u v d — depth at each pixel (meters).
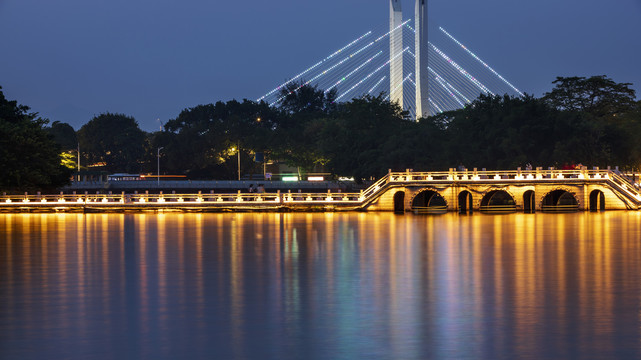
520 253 50.34
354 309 31.59
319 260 47.56
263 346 25.86
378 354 24.78
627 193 97.56
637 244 55.53
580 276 39.69
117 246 56.38
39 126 120.44
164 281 39.09
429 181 97.31
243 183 167.62
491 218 87.50
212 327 28.52
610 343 25.77
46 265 45.62
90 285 37.91
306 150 199.50
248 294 35.19
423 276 40.28
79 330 28.14
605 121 161.00
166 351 25.31
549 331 27.41
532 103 136.62
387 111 176.88
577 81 176.62
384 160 149.38
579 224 76.00
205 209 99.06
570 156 128.25
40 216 94.88
